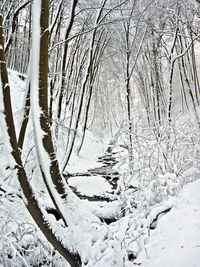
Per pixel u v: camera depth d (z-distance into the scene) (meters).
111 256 2.62
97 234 2.91
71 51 12.22
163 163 4.28
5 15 5.48
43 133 2.11
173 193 3.33
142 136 4.58
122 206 4.16
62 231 2.37
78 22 10.55
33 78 2.02
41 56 1.97
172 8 8.06
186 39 12.28
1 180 3.81
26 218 3.59
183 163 3.95
